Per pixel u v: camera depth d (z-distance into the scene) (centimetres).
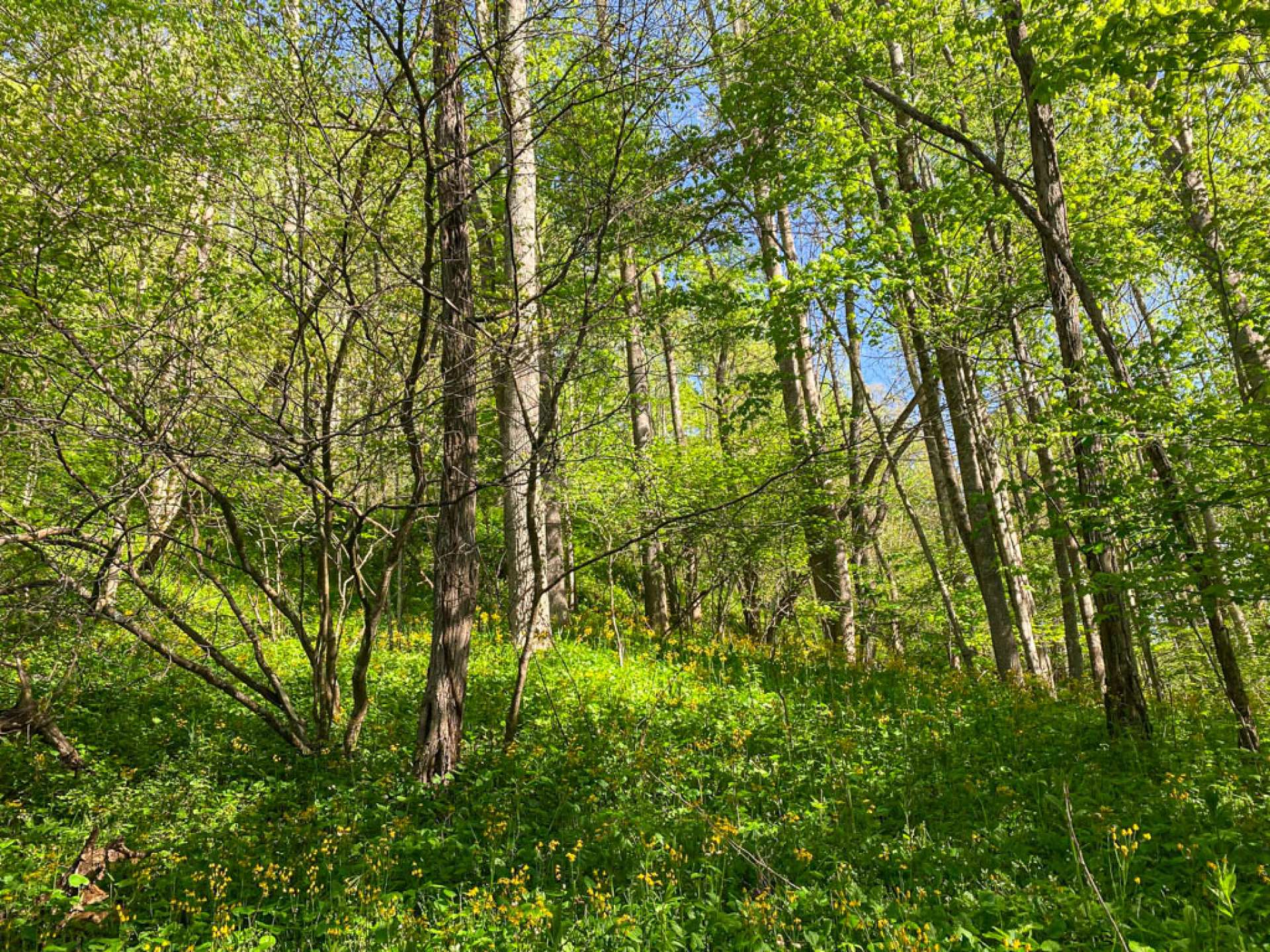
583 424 761
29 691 611
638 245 695
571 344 652
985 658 1397
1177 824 512
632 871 462
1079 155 1094
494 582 1277
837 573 1345
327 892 459
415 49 573
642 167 691
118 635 937
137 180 664
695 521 905
